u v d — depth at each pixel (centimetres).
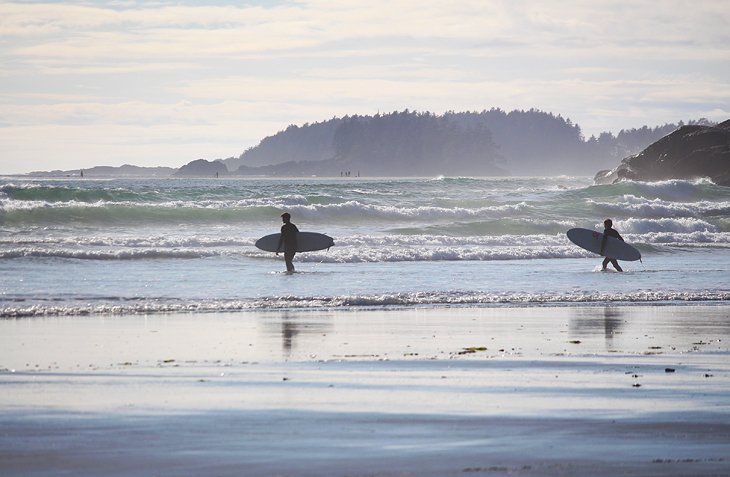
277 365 4222
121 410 3150
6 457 2516
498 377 3922
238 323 5841
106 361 4297
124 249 10369
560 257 11500
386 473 2378
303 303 6844
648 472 2402
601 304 7100
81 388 3566
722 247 13375
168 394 3459
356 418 3053
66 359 4341
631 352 4759
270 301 6912
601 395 3506
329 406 3250
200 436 2780
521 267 10050
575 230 11556
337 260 10350
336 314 6356
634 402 3362
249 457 2534
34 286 7444
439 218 16775
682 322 6119
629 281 8788
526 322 6038
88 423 2944
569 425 2964
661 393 3556
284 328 5622
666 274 9506
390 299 7062
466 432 2856
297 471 2395
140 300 6831
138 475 2352
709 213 18688
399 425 2950
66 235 12669
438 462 2491
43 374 3894
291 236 9219
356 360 4400
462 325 5856
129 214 14312
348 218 16050
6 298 6719
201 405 3250
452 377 3916
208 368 4109
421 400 3378
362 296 7144
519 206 17512
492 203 18638
